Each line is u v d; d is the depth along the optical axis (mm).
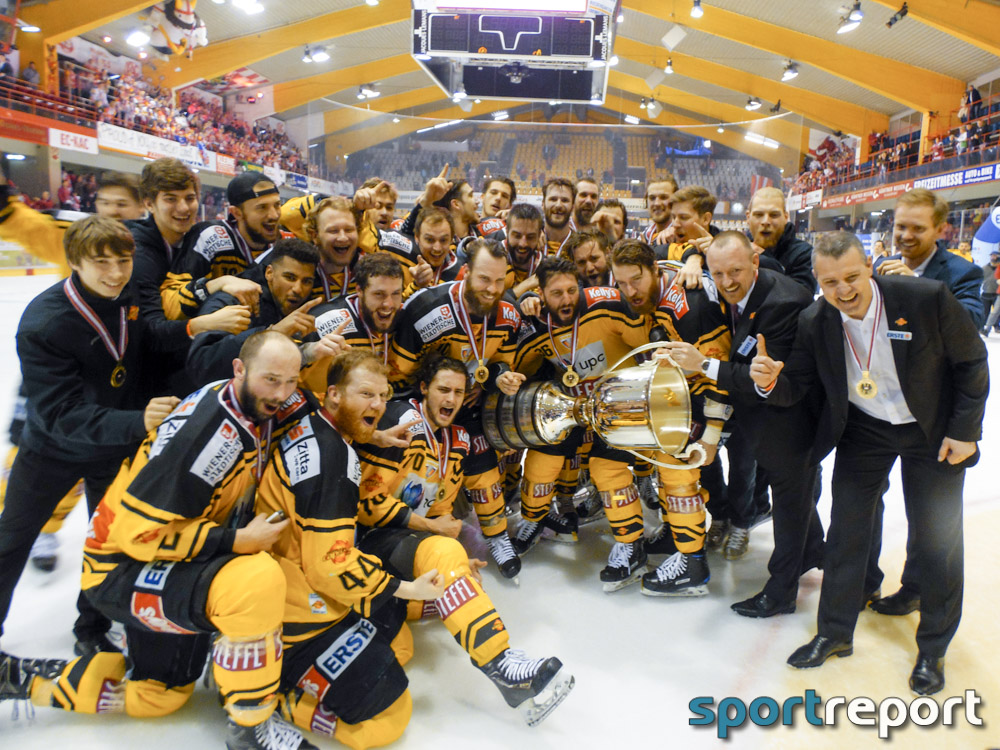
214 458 2002
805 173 28094
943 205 3037
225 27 21188
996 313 11453
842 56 21141
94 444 2270
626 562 3160
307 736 2195
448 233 3729
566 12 8969
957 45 19312
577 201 4812
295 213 4023
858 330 2449
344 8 21281
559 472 3504
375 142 14672
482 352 3184
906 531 3846
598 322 3229
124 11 16875
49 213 3254
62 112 16828
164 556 1999
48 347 2312
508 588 3182
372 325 2982
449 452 2895
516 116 29438
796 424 2768
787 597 2920
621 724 2234
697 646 2705
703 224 3949
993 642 2719
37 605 2908
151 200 2986
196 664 2244
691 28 21266
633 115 33531
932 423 2396
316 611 2158
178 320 2752
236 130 25609
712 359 2840
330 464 2117
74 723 2219
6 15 15422
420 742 2143
